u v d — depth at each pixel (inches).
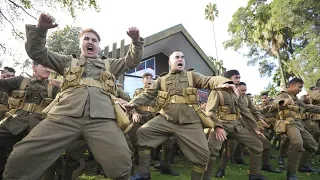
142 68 387.5
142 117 223.6
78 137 107.0
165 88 169.5
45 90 158.4
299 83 232.1
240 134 195.5
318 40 690.8
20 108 153.0
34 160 97.7
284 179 212.5
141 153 163.3
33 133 100.9
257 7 915.4
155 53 402.9
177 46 431.5
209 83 154.8
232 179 207.0
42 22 104.1
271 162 283.7
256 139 194.9
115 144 102.5
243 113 201.9
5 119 149.0
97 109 107.3
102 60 125.3
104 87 116.7
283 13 732.7
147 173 162.4
